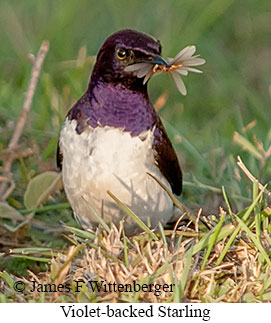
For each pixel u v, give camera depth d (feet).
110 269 27.25
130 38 29.71
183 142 40.75
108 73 29.89
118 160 29.96
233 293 26.91
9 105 44.39
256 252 28.84
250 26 59.36
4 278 29.32
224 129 45.29
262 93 53.72
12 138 37.96
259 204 30.17
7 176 37.50
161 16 56.75
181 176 33.22
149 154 30.40
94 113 30.09
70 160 30.63
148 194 30.81
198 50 55.62
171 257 27.55
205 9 55.88
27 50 50.06
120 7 57.06
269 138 38.63
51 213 36.88
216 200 37.55
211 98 52.26
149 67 29.58
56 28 52.95
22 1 55.67
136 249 28.45
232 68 56.03
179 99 52.19
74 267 28.66
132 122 30.01
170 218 33.04
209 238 27.96
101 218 30.91
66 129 30.78
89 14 56.75
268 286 27.25
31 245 35.17
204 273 27.14
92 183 30.32
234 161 39.55
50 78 46.57
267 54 57.67
